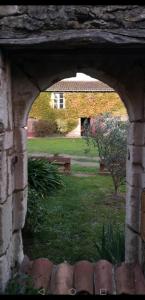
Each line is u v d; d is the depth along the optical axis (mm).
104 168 10328
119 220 6039
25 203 3207
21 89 3027
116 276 2939
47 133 24656
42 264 3070
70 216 6215
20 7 2441
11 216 2918
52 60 3012
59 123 25391
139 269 2992
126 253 3398
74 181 9312
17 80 3018
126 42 2404
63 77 3312
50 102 25141
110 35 2389
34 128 24094
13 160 2996
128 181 3357
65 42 2404
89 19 2449
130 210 3287
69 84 25328
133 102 3105
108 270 2988
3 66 2539
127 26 2449
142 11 2441
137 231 3260
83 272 2930
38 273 2932
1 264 2500
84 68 3119
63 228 5547
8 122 2764
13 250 3055
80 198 7555
